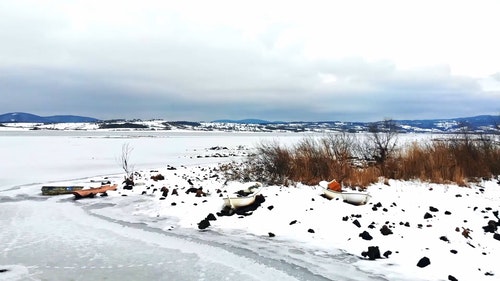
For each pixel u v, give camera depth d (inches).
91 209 633.0
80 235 487.8
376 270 354.3
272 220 505.4
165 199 671.8
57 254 419.2
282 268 370.0
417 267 353.4
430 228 435.8
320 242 430.3
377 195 595.8
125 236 482.3
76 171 1195.3
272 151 821.2
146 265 386.6
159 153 2030.0
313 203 545.0
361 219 478.9
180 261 395.9
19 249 435.5
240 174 854.5
